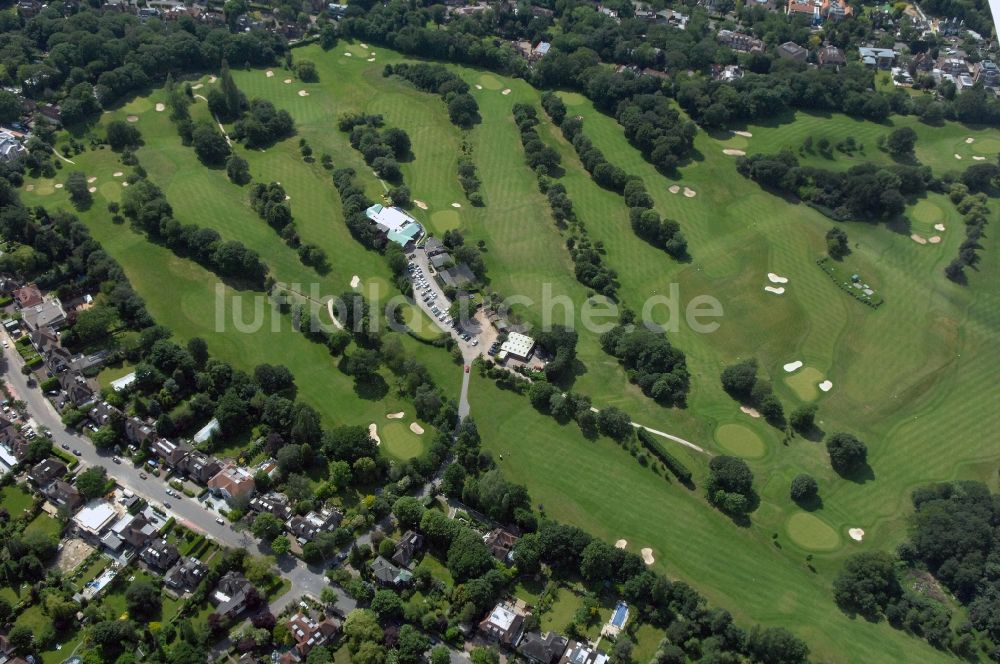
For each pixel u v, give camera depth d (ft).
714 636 579.48
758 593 626.64
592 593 608.60
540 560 629.51
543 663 557.74
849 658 586.86
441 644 572.10
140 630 563.89
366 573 605.31
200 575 592.19
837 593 625.00
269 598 588.91
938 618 600.39
